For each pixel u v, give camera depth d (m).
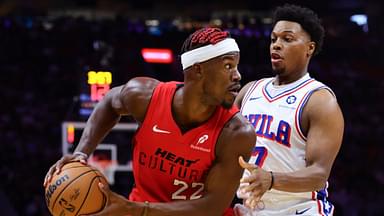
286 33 6.02
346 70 24.61
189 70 4.88
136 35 23.67
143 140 5.10
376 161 20.42
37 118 20.73
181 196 5.17
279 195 5.90
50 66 22.89
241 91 6.51
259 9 27.45
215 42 4.79
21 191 18.00
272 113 6.01
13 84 22.12
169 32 24.20
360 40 25.78
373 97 23.42
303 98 5.89
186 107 4.93
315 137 5.68
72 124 14.20
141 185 5.30
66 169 4.91
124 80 15.45
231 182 4.97
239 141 4.90
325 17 26.66
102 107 5.44
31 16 25.67
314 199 5.94
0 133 19.92
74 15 26.78
